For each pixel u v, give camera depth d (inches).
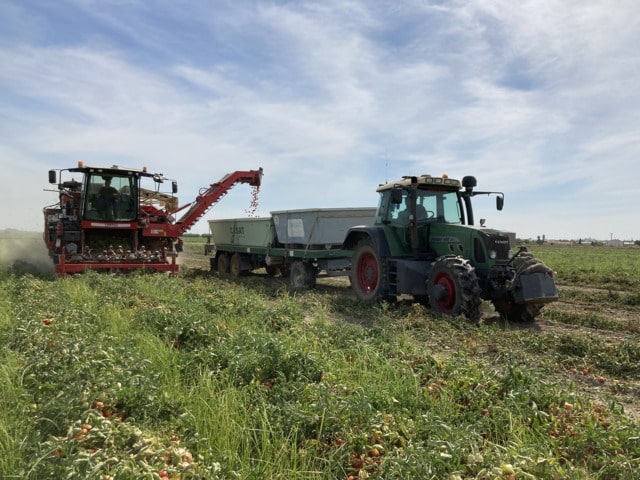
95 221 566.3
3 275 519.8
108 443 123.4
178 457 118.6
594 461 129.8
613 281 633.6
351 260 474.9
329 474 123.5
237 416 150.7
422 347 251.9
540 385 174.9
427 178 388.5
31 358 189.8
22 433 134.4
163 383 182.2
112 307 321.7
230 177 662.5
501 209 388.5
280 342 207.9
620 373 229.9
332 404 151.3
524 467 120.0
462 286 329.7
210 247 737.6
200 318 268.1
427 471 115.6
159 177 606.5
